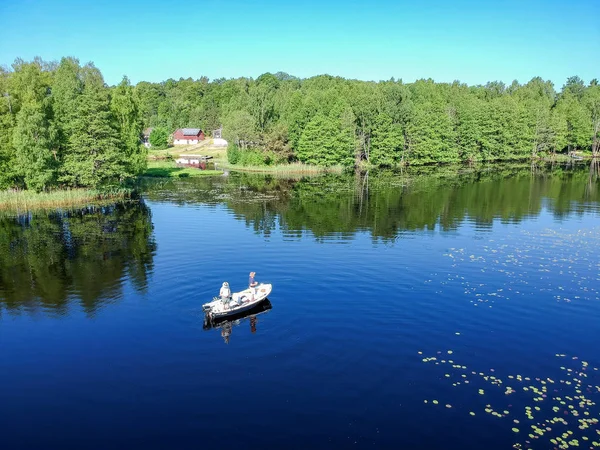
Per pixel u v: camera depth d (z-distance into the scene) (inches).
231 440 681.0
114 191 2908.5
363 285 1273.4
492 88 7765.8
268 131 4773.6
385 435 689.6
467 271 1393.9
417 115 4820.4
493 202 2573.8
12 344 976.3
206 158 5629.9
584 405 764.6
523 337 992.2
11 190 2719.0
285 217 2208.4
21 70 3198.8
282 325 1035.9
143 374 853.8
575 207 2417.6
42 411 756.0
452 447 666.8
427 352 925.8
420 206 2472.9
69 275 1406.3
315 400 771.4
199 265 1451.8
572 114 5408.5
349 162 4542.3
